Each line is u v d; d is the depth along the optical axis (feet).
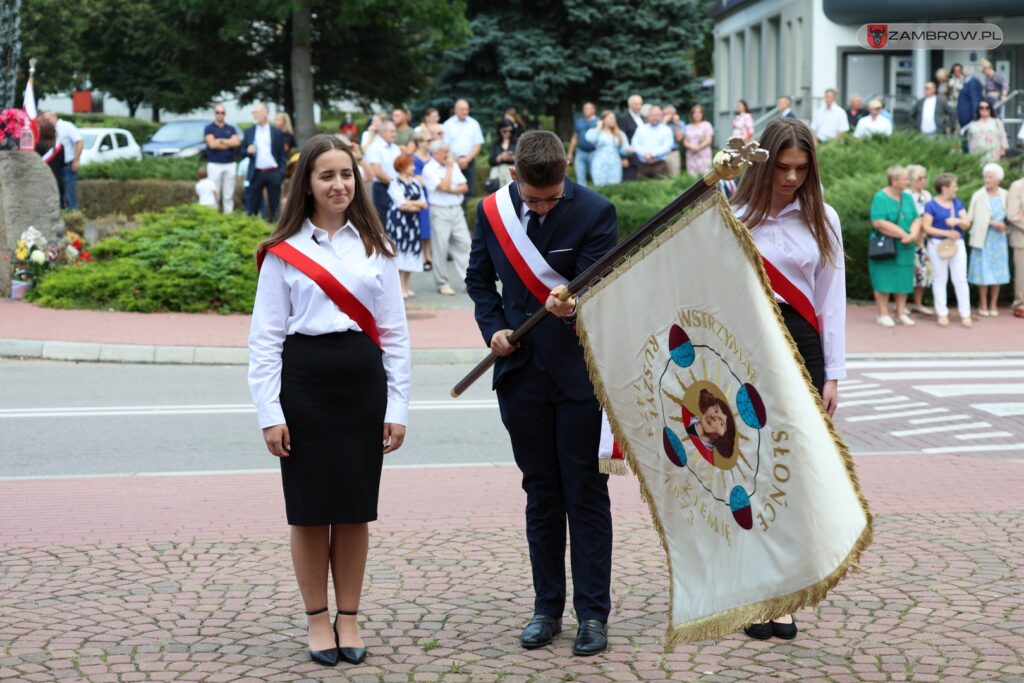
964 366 44.19
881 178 67.77
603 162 80.53
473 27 118.42
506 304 16.90
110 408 36.37
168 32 125.49
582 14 117.39
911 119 90.74
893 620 17.48
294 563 16.24
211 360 45.11
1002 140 79.66
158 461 29.37
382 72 128.57
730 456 13.85
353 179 15.98
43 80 155.74
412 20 112.57
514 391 16.84
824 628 17.21
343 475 15.79
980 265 54.70
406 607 18.24
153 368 44.09
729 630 13.83
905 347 47.91
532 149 15.96
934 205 52.75
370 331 15.99
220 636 17.01
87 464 29.07
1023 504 24.30
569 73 118.62
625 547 21.22
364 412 15.89
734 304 13.46
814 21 108.88
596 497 16.70
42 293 55.11
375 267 16.02
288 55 124.06
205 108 137.90
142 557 20.77
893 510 23.82
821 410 13.11
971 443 31.55
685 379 14.28
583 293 15.40
